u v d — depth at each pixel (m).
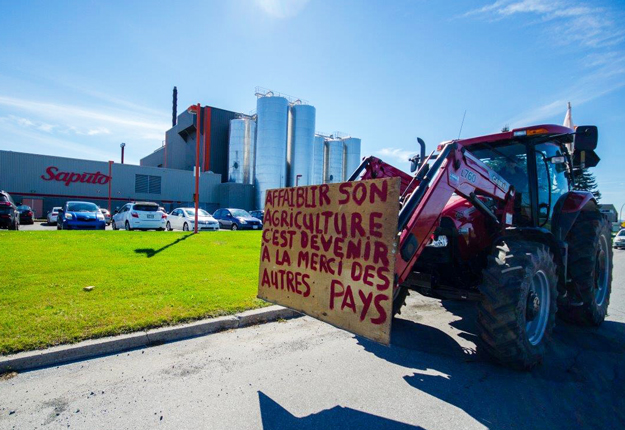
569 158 5.76
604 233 5.38
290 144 56.00
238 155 54.47
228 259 8.91
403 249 3.00
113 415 2.59
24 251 8.55
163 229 18.08
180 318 4.36
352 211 2.96
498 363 3.74
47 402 2.74
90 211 17.28
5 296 4.92
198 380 3.17
